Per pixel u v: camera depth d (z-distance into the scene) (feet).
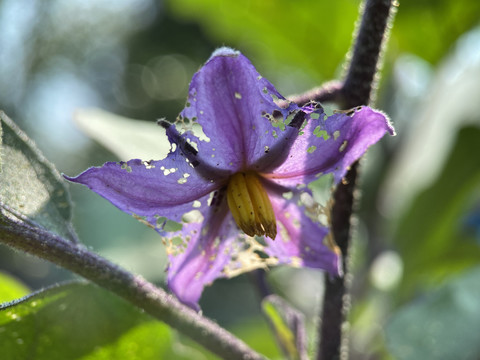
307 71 0.85
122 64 3.81
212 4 0.89
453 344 0.58
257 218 0.41
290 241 0.44
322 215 0.43
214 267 0.44
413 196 0.72
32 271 1.65
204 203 0.42
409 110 0.82
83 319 0.47
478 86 0.77
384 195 0.78
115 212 0.89
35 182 0.45
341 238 0.47
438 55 0.78
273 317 0.51
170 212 0.41
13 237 0.41
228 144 0.40
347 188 0.46
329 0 0.79
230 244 0.44
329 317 0.49
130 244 0.86
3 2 2.59
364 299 0.74
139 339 0.48
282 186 0.43
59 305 0.46
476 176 0.70
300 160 0.41
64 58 3.23
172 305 0.44
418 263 0.71
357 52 0.45
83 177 0.38
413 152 0.78
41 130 2.80
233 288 1.79
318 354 0.50
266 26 0.84
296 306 0.84
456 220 0.71
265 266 0.45
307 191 0.43
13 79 2.89
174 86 3.87
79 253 0.42
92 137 0.58
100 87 3.76
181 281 0.43
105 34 3.54
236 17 0.86
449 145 0.72
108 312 0.47
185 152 0.39
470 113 0.76
